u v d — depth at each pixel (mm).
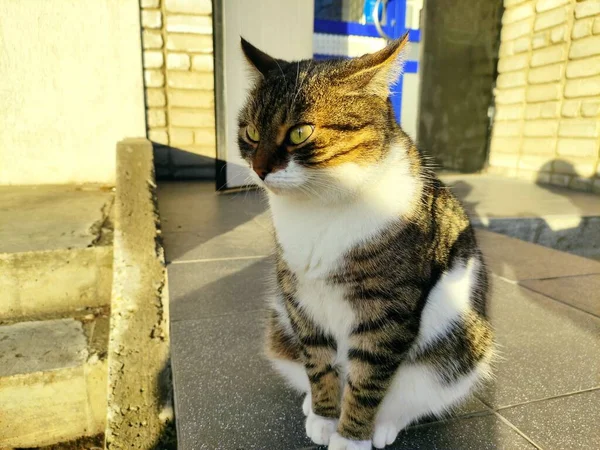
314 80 445
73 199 1250
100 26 1478
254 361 579
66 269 809
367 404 443
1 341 699
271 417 483
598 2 1712
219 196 1494
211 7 1624
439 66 2096
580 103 1805
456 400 498
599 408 499
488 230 1262
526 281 879
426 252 437
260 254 945
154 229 876
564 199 1589
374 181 430
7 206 1141
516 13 2064
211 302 734
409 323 431
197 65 1667
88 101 1511
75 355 662
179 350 599
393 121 484
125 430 503
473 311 500
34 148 1480
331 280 433
